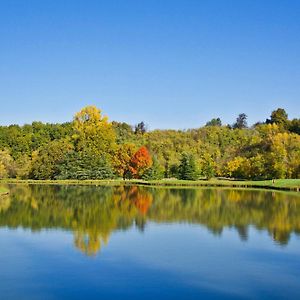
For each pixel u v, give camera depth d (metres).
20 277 22.22
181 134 162.50
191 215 43.16
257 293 19.97
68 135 149.50
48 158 119.94
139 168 117.19
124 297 19.48
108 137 124.50
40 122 160.75
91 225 37.00
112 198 62.12
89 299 19.27
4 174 118.88
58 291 20.23
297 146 108.31
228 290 20.36
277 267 23.94
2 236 32.09
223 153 134.62
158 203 54.53
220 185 94.38
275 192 73.19
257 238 31.30
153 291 20.23
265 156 106.25
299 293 19.95
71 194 70.00
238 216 42.22
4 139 140.75
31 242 30.02
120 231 34.19
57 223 38.00
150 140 151.75
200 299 19.25
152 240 30.69
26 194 70.06
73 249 27.97
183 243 29.72
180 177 112.31
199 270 23.41
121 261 25.12
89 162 117.81
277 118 165.50
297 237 31.61
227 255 26.48
